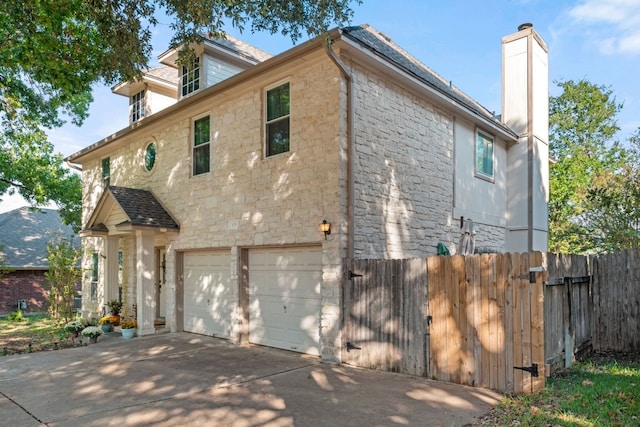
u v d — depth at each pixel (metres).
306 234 8.16
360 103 8.19
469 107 10.92
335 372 6.99
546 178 14.05
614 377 6.21
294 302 8.66
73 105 16.78
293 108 8.57
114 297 12.98
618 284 8.23
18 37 9.37
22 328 14.18
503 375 5.89
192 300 11.09
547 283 6.31
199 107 10.66
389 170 8.78
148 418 5.00
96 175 15.56
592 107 23.98
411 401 5.50
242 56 12.65
